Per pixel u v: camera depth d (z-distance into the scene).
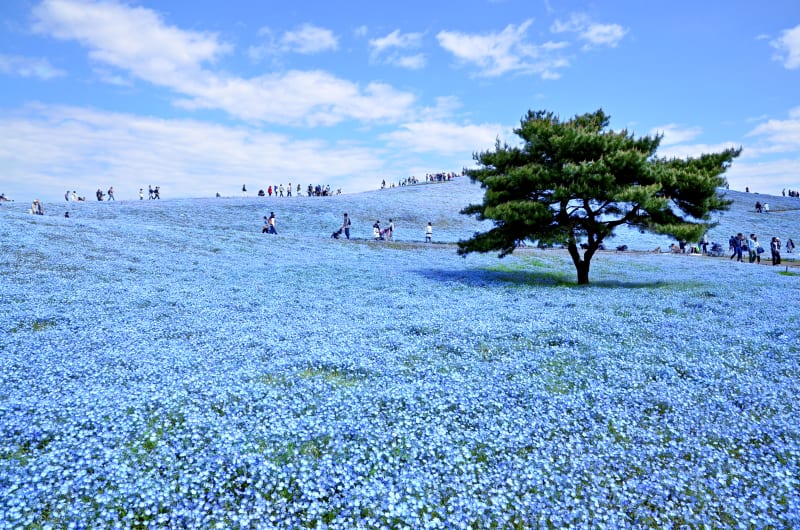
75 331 12.07
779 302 18.17
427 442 6.78
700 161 23.28
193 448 6.42
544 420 7.56
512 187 24.08
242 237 39.47
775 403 8.16
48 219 35.72
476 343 12.02
